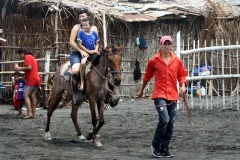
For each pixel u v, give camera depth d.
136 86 25.22
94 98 11.54
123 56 24.80
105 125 14.80
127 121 15.66
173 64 10.18
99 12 22.75
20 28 22.83
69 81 12.02
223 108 18.78
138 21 23.67
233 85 25.23
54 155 10.41
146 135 12.96
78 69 11.72
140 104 21.88
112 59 11.38
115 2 26.19
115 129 14.01
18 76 17.39
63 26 22.59
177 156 10.23
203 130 13.62
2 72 21.70
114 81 11.42
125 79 24.94
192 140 12.09
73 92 11.92
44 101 20.09
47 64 20.47
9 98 22.27
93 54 11.70
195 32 26.61
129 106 20.86
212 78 18.34
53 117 16.94
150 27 25.36
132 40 24.95
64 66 12.44
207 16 26.31
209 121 15.40
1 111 19.17
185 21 26.25
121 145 11.59
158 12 25.12
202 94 24.67
